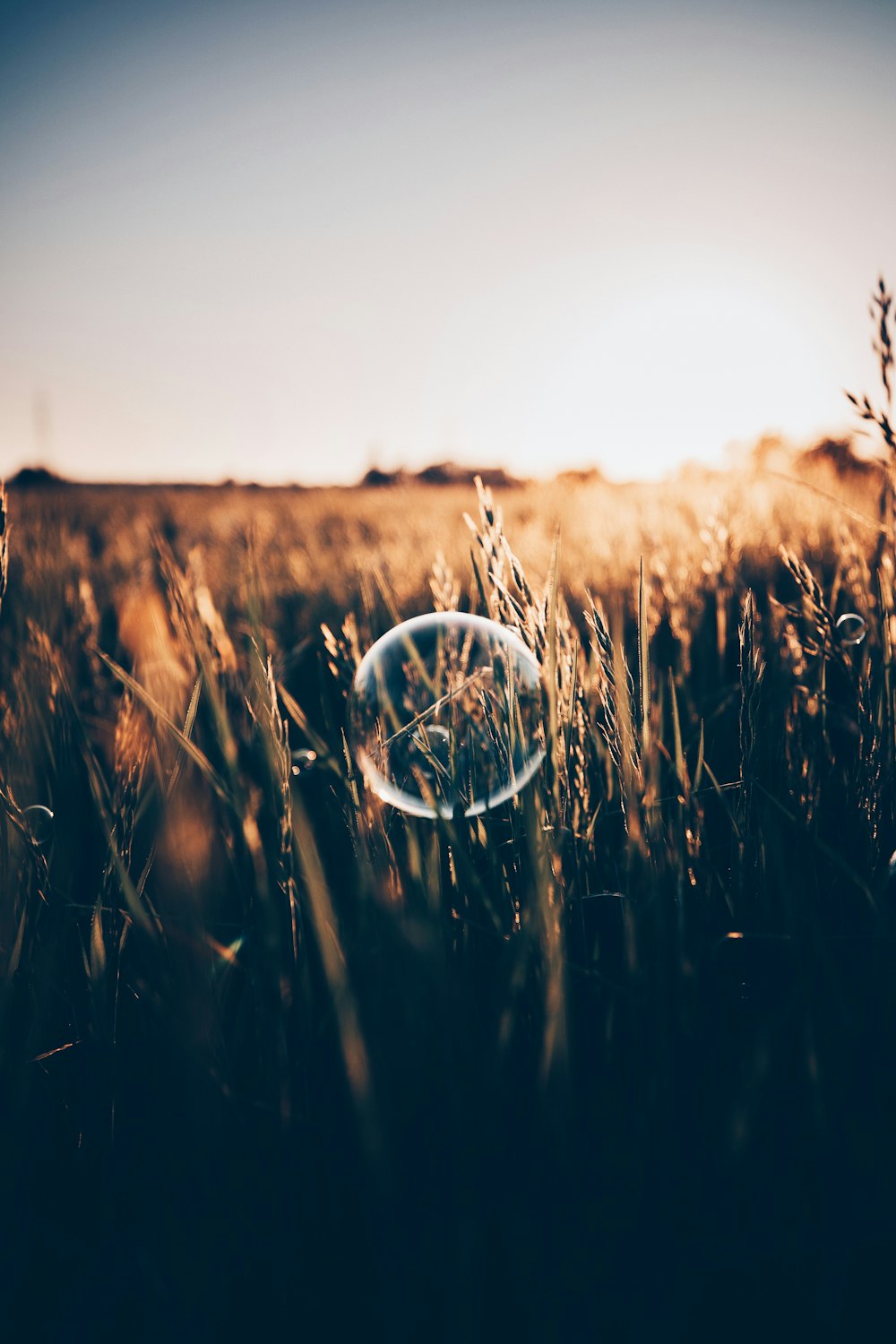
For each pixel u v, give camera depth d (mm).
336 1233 189
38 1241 192
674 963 209
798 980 200
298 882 225
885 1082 195
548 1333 173
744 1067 201
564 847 231
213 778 210
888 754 243
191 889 226
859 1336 175
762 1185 185
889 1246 179
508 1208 183
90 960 212
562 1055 190
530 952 212
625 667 226
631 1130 190
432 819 238
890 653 242
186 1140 195
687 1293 176
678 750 234
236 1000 230
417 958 203
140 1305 183
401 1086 196
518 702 230
